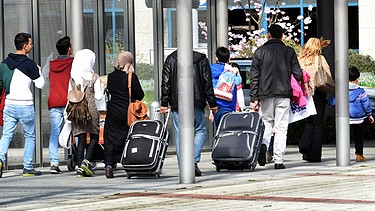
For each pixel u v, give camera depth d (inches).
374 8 3080.7
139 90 1050.7
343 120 1118.4
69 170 1160.2
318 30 1715.1
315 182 922.7
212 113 1117.1
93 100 1066.1
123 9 1362.0
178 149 1016.2
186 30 931.3
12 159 1234.6
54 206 780.0
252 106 1116.5
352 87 1205.1
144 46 1391.5
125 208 748.6
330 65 1701.5
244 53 2138.3
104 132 1053.2
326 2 1701.5
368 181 925.2
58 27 1272.1
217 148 1072.8
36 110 1251.8
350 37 3142.2
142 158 1010.1
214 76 1114.7
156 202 784.3
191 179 946.1
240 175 1029.2
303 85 1149.7
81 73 1064.8
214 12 1433.3
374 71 2714.1
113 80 1050.7
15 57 1097.4
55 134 1134.4
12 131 1098.7
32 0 1253.1
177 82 989.2
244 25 2819.9
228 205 750.5
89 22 1326.3
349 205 732.0
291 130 1673.2
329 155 1359.5
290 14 3002.0
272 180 957.2
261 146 1104.2
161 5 1398.9
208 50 1432.1
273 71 1103.0
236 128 1082.1
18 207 784.3
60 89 1133.1
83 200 820.6
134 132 1025.5
